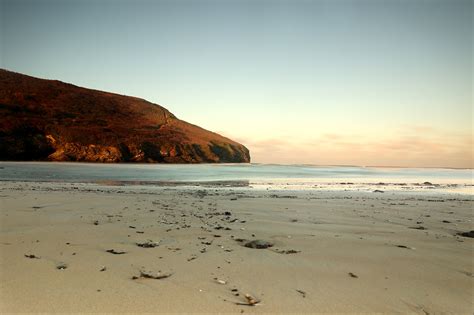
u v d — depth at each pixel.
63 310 3.55
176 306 3.72
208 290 4.18
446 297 4.15
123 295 3.96
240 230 7.56
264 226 8.06
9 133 65.75
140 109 114.62
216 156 103.38
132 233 6.92
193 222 8.28
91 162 68.06
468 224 9.00
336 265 5.25
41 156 67.50
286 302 3.90
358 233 7.52
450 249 6.29
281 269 5.01
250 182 26.95
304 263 5.32
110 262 5.10
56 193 13.22
